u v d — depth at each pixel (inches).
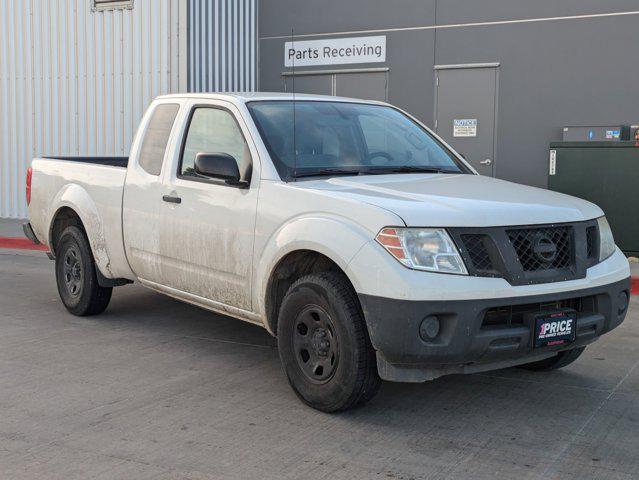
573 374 222.5
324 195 184.7
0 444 167.5
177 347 246.8
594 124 496.1
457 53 529.3
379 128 234.4
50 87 602.2
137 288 338.6
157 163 241.4
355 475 152.6
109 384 209.0
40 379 213.0
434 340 166.9
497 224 171.9
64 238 284.5
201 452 163.6
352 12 557.9
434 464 158.1
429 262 166.6
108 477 151.3
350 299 175.6
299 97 233.8
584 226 186.9
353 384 176.1
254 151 207.5
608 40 488.7
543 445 168.9
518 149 518.0
